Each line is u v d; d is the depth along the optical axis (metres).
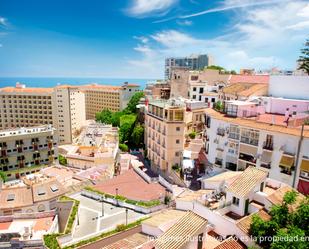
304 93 60.03
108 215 42.81
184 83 110.88
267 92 67.62
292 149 41.91
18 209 47.81
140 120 104.25
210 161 56.47
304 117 45.41
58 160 99.81
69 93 144.12
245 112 52.22
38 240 33.03
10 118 150.12
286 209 26.42
